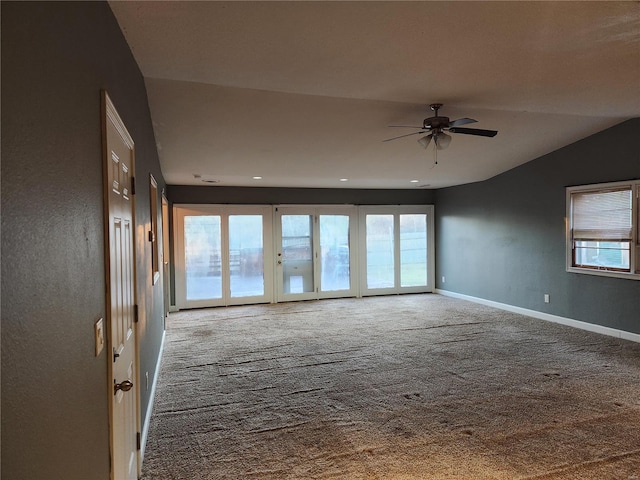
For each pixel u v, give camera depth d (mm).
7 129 771
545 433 2959
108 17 1813
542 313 6566
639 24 2266
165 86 3543
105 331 1553
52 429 976
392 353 4945
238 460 2678
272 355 4941
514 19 2184
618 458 2627
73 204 1181
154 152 4422
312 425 3146
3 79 761
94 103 1484
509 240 7215
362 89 3381
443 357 4750
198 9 2012
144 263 3047
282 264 8445
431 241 9414
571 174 5949
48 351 957
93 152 1438
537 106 4035
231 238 8055
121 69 2119
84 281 1272
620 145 5215
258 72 2945
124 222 2088
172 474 2527
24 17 873
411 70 2949
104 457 1510
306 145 5273
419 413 3320
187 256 7805
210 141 4895
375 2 1990
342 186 8508
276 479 2465
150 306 3604
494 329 6012
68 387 1097
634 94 3660
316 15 2109
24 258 832
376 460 2652
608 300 5520
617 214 5332
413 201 9312
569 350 4926
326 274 8766
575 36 2408
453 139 5445
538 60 2791
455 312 7242
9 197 771
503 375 4133
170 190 7684
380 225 9117
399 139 5258
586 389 3740
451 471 2516
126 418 2074
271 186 8203
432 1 1985
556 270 6277
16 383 783
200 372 4383
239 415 3340
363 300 8562
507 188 7227
